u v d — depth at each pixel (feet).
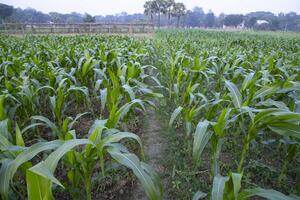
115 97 9.32
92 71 15.12
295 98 8.70
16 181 7.08
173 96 16.48
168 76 20.22
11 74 14.20
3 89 12.16
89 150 5.62
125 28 93.50
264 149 10.98
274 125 6.09
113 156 5.24
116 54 17.65
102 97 9.44
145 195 8.29
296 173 8.88
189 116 8.41
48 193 3.86
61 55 18.25
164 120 13.70
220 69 16.79
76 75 14.39
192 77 13.69
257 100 10.41
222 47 36.40
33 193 3.79
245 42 44.96
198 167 9.52
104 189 8.45
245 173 9.15
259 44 42.80
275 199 4.36
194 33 79.82
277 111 5.95
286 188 8.36
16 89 10.30
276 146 11.03
